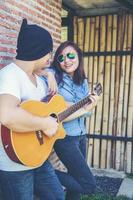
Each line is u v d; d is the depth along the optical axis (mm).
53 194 3211
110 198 5496
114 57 6867
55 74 3725
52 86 3330
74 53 3740
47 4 5406
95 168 7008
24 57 2836
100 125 6996
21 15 4703
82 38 6988
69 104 3658
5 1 4348
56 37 5758
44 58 2920
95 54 6949
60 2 5895
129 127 6852
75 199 3855
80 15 6961
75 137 3703
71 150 3648
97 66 6957
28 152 2871
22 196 2928
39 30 2861
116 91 6895
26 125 2746
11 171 2861
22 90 2830
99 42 6926
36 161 2920
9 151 2799
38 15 5145
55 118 3172
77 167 3656
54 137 3133
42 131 2959
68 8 6836
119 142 6910
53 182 3225
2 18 4305
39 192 3223
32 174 3010
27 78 2859
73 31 7023
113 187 6145
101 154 6992
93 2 6555
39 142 2938
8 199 2953
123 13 6762
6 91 2688
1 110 2637
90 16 6926
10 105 2658
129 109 6840
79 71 3791
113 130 6934
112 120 6934
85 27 6973
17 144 2809
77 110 3586
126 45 6793
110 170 6918
